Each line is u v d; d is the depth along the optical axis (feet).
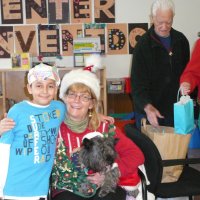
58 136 5.65
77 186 5.44
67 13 13.21
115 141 5.41
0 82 12.96
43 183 5.34
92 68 6.35
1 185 5.12
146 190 5.93
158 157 5.97
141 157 5.78
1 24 13.17
